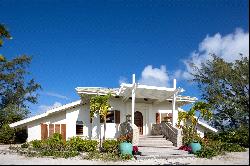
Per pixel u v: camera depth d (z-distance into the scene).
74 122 26.95
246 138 19.45
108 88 27.39
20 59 42.62
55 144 21.84
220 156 18.20
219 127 24.88
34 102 43.59
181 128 25.17
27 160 17.44
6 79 41.53
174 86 25.34
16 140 30.75
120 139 20.83
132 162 16.77
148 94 26.55
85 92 26.27
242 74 14.77
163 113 29.64
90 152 20.59
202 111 24.16
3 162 16.47
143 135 27.30
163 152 20.08
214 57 22.36
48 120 26.86
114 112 27.80
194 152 19.67
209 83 23.20
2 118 37.19
